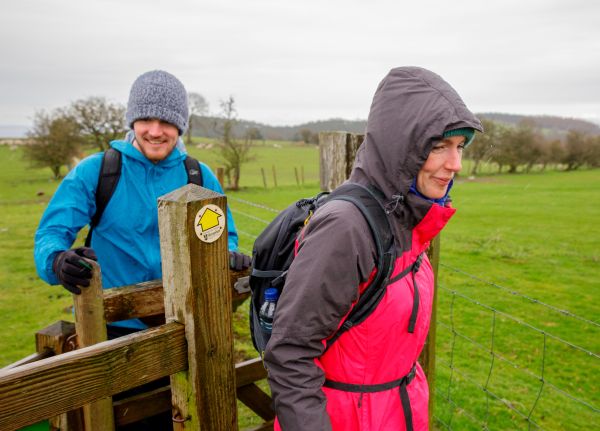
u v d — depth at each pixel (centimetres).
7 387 115
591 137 6044
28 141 4431
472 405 548
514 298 1083
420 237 166
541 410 555
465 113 150
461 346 775
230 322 165
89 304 192
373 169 158
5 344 689
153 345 147
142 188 251
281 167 5600
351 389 159
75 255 189
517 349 773
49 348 220
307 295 139
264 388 517
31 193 3173
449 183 171
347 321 153
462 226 2122
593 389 636
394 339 160
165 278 159
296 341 140
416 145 150
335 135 286
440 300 1055
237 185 3647
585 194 3453
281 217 175
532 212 2555
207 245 152
